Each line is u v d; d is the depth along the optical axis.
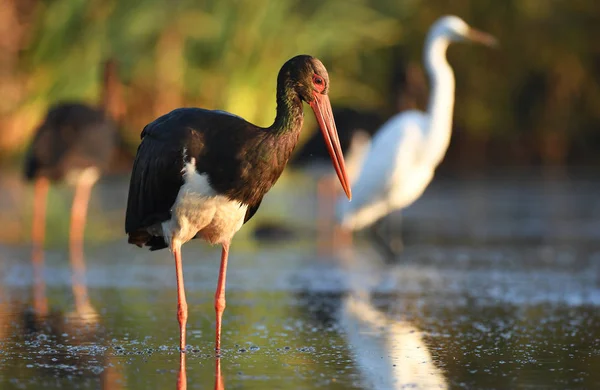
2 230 15.52
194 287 10.59
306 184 25.27
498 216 18.28
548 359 7.05
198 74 22.17
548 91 26.36
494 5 25.55
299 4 23.33
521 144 27.97
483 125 26.06
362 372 6.59
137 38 21.78
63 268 11.84
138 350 7.29
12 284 10.57
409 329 8.29
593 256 13.40
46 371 6.51
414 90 20.00
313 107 7.55
